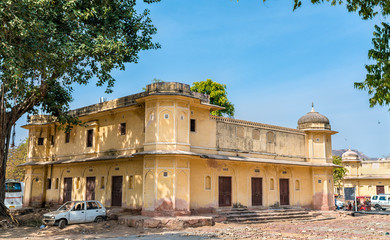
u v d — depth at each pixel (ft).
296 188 82.64
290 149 82.64
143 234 47.73
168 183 56.80
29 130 86.63
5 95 54.60
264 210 71.72
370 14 25.88
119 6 56.13
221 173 68.69
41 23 43.01
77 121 67.26
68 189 78.13
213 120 68.80
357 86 23.59
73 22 49.88
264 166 76.59
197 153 62.28
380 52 23.30
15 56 43.21
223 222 60.29
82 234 49.01
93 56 51.39
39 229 53.11
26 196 82.43
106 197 68.28
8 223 55.52
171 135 58.13
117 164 67.62
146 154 56.34
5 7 41.09
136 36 59.00
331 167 86.69
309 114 88.17
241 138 73.26
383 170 139.33
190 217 55.42
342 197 164.35
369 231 53.83
